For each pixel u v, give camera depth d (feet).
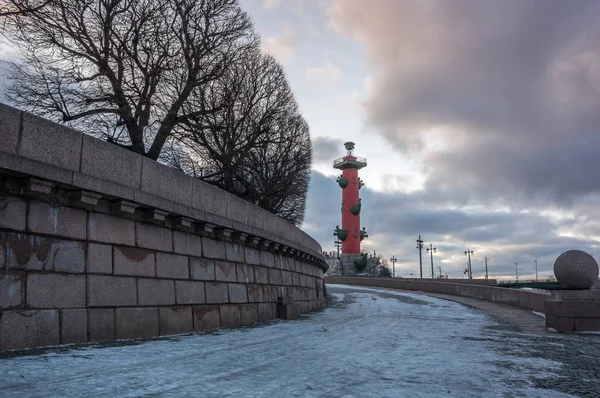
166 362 24.12
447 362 26.84
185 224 40.96
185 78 74.02
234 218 50.31
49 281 28.45
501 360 28.04
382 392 18.75
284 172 105.50
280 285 64.18
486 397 18.42
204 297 43.93
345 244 287.07
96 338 31.04
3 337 25.43
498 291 87.10
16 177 26.94
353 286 149.69
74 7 61.41
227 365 23.93
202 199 44.14
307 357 27.48
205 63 75.61
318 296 86.48
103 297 32.12
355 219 288.30
